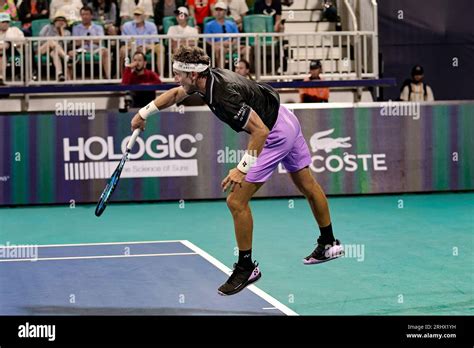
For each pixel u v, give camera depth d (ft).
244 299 25.43
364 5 60.90
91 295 26.43
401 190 53.31
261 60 58.49
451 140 53.88
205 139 51.39
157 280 28.73
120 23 62.39
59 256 33.78
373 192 52.95
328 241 26.27
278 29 60.95
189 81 23.41
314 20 65.36
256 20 59.77
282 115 24.77
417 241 36.55
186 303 25.02
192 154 51.31
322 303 24.84
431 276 28.86
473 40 66.13
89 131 50.57
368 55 60.39
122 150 50.75
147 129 50.78
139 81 52.39
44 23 60.03
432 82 66.28
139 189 50.78
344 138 52.49
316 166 52.19
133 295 26.32
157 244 36.60
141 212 47.21
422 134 53.47
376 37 57.93
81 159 50.52
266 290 26.84
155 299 25.70
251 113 23.07
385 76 65.72
